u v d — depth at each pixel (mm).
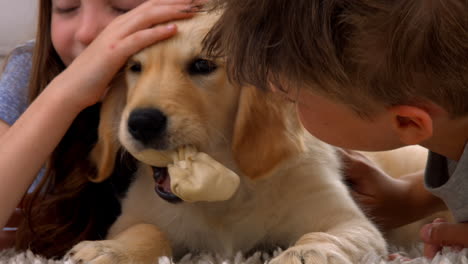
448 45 1296
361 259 1697
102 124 2062
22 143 1985
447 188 1734
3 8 3578
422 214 2512
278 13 1385
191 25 1881
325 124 1570
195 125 1812
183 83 1835
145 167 2125
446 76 1347
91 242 1795
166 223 2062
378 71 1369
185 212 2033
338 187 2082
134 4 2328
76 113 2006
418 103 1435
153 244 1868
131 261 1753
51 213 2422
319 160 2092
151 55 1869
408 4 1275
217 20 1726
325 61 1370
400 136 1535
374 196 2418
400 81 1365
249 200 1996
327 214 1973
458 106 1438
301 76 1424
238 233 2031
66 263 1646
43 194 2422
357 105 1463
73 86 1981
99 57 1942
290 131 1914
